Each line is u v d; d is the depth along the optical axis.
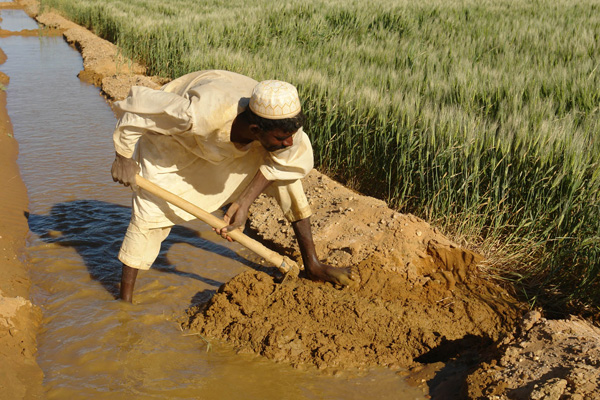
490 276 4.51
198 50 12.30
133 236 3.90
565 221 4.66
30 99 10.91
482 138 5.36
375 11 14.52
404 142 5.95
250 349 3.67
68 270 4.63
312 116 7.38
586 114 6.26
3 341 3.47
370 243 4.69
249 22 14.46
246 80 3.43
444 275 4.37
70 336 3.75
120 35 16.50
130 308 4.10
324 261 4.63
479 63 9.16
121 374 3.40
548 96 7.07
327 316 3.87
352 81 7.77
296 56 10.12
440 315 3.97
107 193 6.31
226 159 3.68
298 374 3.45
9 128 8.80
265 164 3.49
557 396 2.77
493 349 3.47
